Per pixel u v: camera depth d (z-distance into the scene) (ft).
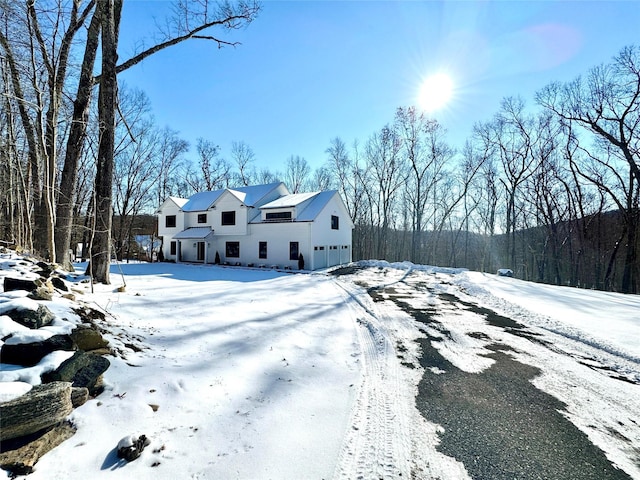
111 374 10.43
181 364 12.73
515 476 8.10
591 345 18.33
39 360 8.71
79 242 91.81
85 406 8.68
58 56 26.27
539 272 84.58
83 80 29.66
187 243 82.74
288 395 11.59
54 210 27.89
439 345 18.35
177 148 110.42
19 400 6.65
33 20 25.32
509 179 83.71
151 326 16.96
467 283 42.37
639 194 59.82
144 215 113.70
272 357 15.07
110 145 28.07
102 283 27.50
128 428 8.41
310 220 64.90
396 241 117.50
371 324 22.44
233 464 7.75
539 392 12.76
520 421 10.68
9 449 6.33
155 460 7.50
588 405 11.81
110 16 27.04
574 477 8.13
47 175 24.67
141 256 103.55
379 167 103.35
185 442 8.33
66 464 6.89
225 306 24.98
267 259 69.82
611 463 8.68
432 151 95.04
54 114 26.03
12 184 40.93
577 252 74.79
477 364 15.60
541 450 9.18
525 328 22.03
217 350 14.99
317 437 9.23
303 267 64.39
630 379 14.05
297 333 19.34
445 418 10.75
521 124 79.46
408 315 25.41
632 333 19.90
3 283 14.05
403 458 8.59
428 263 118.62
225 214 75.25
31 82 25.62
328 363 15.08
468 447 9.23
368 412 10.87
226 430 9.10
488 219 97.40
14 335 8.97
